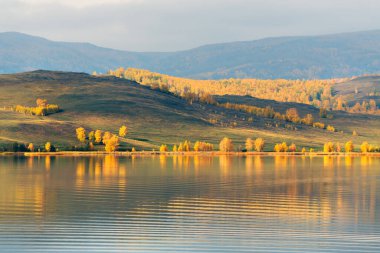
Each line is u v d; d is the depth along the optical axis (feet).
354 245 347.36
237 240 356.18
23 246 339.36
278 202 502.38
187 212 445.37
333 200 519.60
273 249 337.31
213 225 396.57
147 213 439.22
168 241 352.69
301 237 365.40
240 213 442.50
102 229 382.83
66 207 461.78
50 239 354.95
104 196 528.63
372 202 508.12
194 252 329.72
